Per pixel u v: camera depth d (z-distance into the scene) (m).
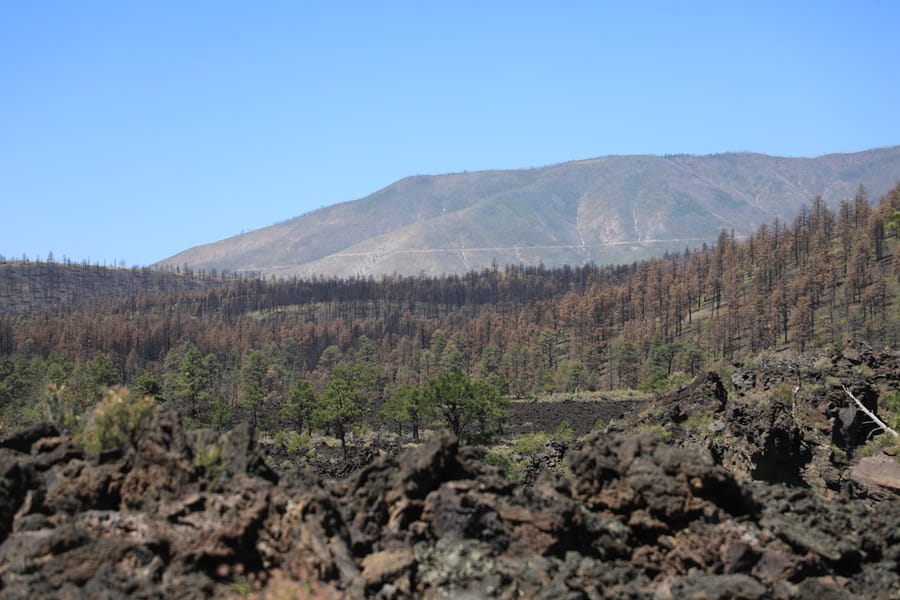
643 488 21.70
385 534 19.83
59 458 21.25
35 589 15.92
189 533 18.11
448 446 21.86
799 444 51.56
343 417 114.44
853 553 21.02
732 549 20.36
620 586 19.19
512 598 17.81
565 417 147.62
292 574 17.33
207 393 129.25
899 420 56.91
